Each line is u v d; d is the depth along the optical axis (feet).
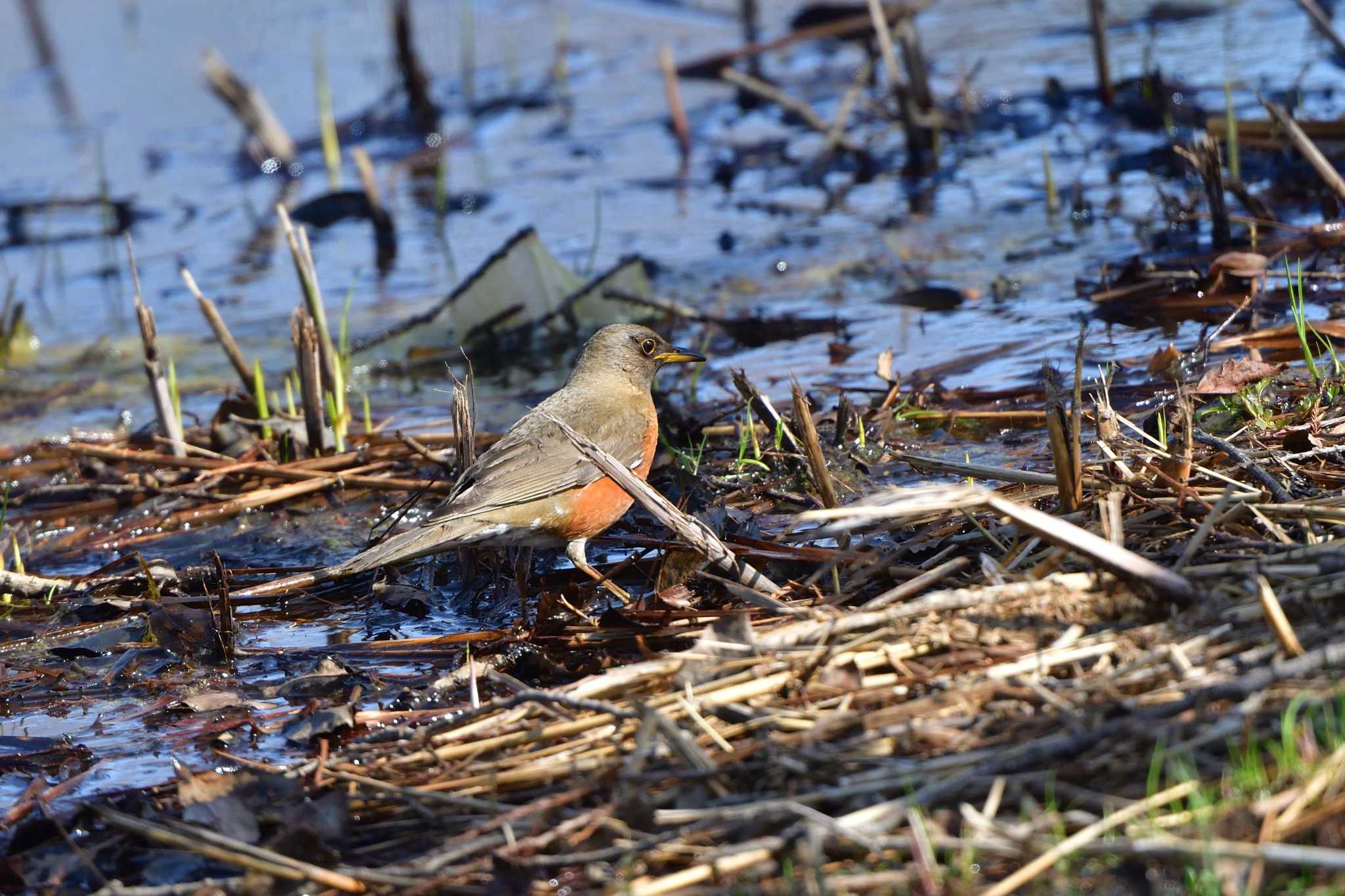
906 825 20.39
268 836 23.17
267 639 32.86
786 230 62.39
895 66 69.97
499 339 54.19
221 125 86.89
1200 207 55.36
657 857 20.72
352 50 98.63
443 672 29.99
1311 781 19.06
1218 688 20.97
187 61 98.84
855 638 25.31
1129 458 31.63
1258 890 18.22
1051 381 29.50
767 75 85.87
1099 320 46.85
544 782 23.49
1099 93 70.85
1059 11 90.99
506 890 20.66
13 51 103.24
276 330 57.93
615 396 37.24
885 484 35.58
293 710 29.07
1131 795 20.06
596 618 31.30
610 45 96.12
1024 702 22.56
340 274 63.62
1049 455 36.27
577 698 25.05
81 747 28.17
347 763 24.99
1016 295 51.11
